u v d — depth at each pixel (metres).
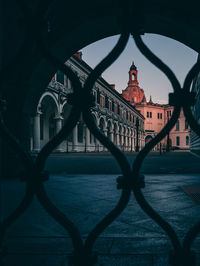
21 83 5.86
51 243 1.92
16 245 1.88
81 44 5.99
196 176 6.81
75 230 0.77
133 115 64.06
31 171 0.76
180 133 76.75
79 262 0.75
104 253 1.72
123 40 0.77
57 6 5.44
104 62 0.78
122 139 53.38
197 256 1.57
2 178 5.93
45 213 2.86
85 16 5.29
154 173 7.50
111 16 5.19
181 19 4.96
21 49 0.79
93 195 4.09
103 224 0.74
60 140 0.77
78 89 0.77
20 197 3.81
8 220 0.78
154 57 0.77
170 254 0.76
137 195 0.74
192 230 0.75
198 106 19.64
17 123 6.03
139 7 0.77
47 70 5.96
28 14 0.79
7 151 6.03
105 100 42.31
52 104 26.84
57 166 10.12
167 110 86.06
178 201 3.63
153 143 0.74
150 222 2.55
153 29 5.62
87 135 37.25
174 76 0.76
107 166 10.12
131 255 1.68
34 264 1.54
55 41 5.50
